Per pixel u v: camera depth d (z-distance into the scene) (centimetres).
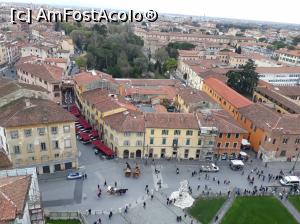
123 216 7100
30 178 5041
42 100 8675
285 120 10144
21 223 4272
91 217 6975
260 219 7388
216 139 9662
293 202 8100
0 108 8181
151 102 13938
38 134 7925
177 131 9325
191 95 12150
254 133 10594
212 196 8012
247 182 8781
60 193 7688
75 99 12838
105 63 18838
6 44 19812
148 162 9362
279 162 10031
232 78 15612
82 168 8762
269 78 18500
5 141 7756
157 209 7412
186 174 8912
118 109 9956
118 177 8500
